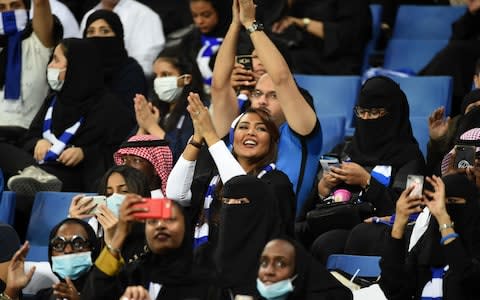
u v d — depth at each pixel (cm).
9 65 2333
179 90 2144
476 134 1744
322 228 1777
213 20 2462
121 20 2616
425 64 2600
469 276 1481
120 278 1461
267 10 2642
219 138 1756
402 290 1509
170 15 2802
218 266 1484
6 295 1564
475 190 1538
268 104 1831
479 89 1972
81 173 2162
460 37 2545
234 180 1506
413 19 2750
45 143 2166
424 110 2277
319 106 2372
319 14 2634
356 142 1880
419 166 1839
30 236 1966
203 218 1692
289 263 1395
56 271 1580
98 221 1664
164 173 1811
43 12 2323
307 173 1781
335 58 2606
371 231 1695
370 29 2642
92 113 2188
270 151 1722
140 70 2381
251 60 1953
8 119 2327
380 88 1859
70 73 2191
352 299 1473
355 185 1794
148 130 2050
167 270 1443
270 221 1493
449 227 1487
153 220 1432
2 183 2022
